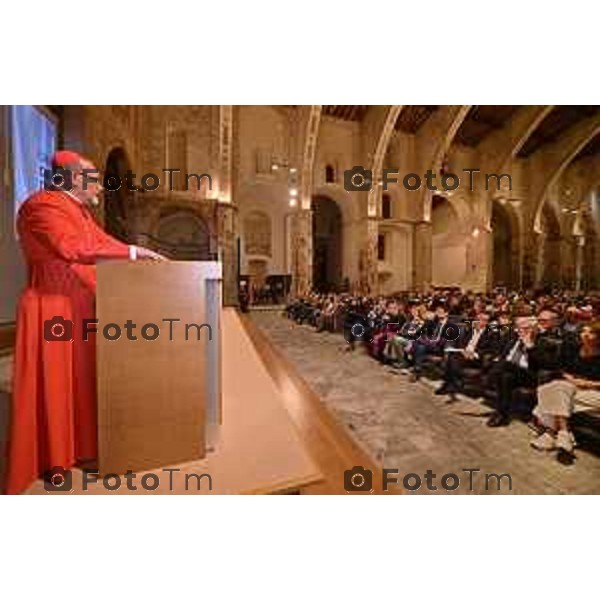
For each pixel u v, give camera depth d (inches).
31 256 62.5
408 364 271.3
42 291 61.9
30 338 60.2
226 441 73.4
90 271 65.1
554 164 1055.6
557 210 1197.7
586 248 1225.4
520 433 161.0
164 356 62.0
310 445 125.4
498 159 978.7
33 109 185.5
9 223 153.3
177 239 627.2
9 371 114.0
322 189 871.7
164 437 62.5
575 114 947.3
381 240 947.3
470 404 198.1
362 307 424.8
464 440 153.9
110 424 58.9
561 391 145.0
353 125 884.0
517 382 175.0
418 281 940.0
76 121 250.5
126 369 59.4
